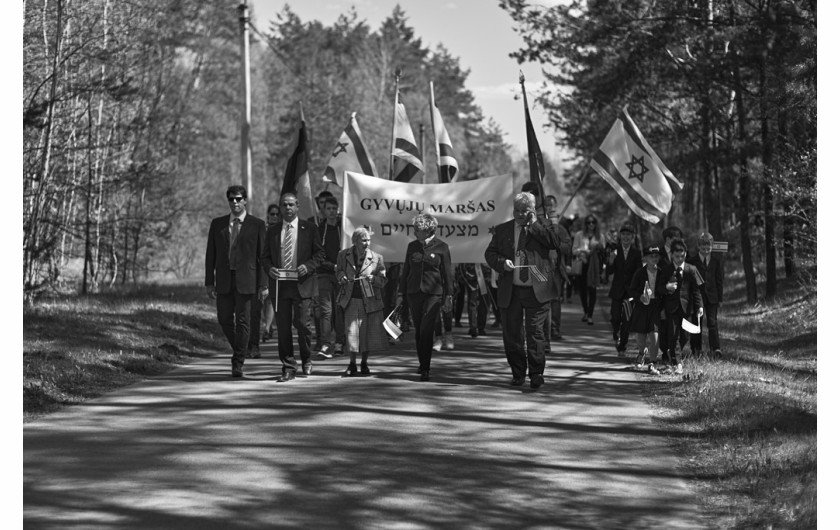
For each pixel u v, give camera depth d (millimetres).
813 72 19172
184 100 40031
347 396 11055
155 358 13883
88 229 25422
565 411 10289
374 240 15859
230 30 52312
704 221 40844
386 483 7367
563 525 6391
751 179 24109
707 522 6477
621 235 15984
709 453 8344
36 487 7137
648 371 13125
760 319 21859
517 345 11844
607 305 27469
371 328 12641
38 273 21594
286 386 11773
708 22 22203
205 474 7555
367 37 94125
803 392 11453
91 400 10641
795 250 23641
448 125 82500
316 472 7656
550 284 11727
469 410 10289
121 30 25688
